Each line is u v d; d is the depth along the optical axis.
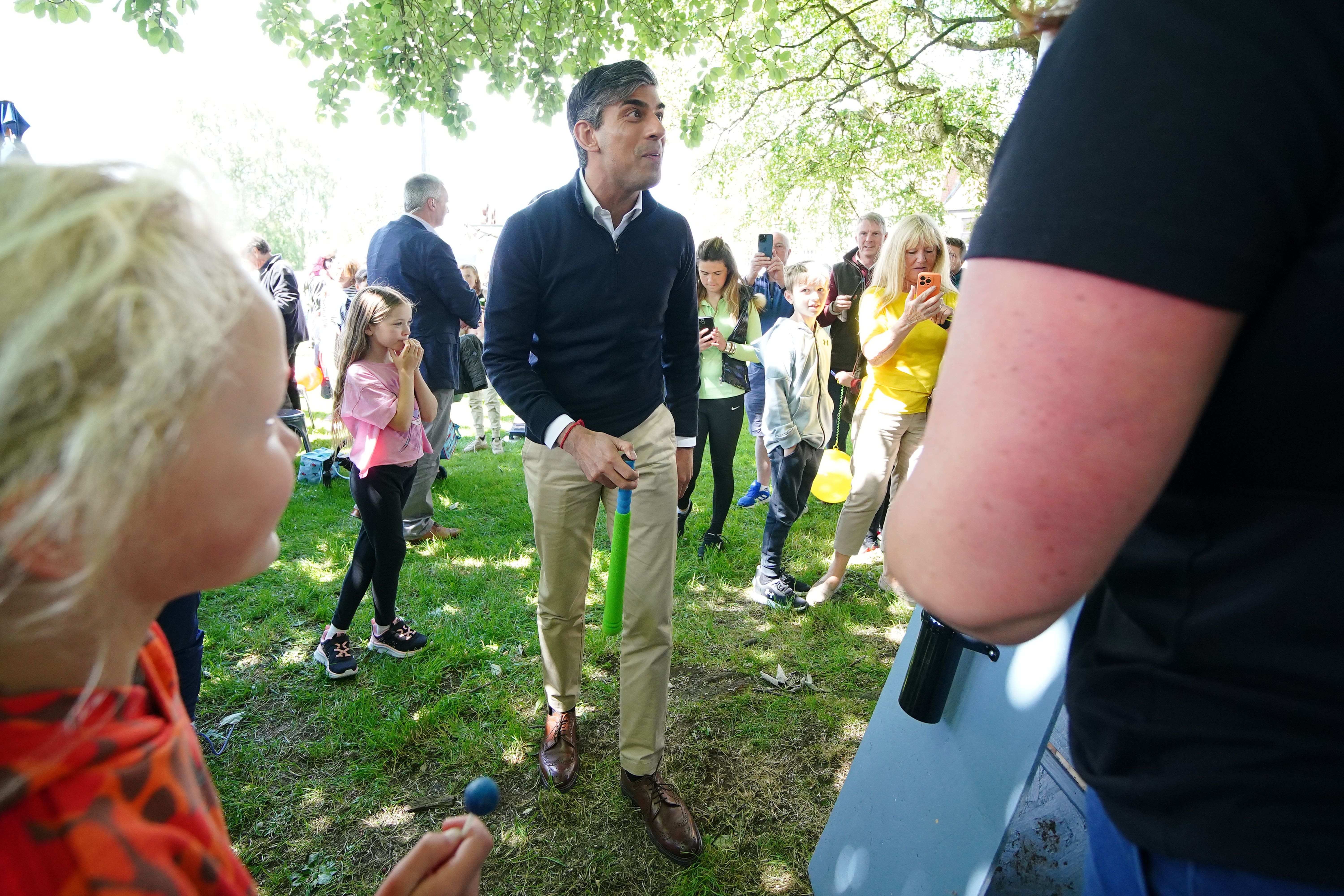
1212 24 0.43
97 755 0.41
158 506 0.41
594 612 3.38
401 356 2.69
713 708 2.69
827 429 3.55
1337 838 0.45
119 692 0.46
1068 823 1.42
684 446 2.35
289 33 4.31
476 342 5.39
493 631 3.18
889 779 1.65
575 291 1.96
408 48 4.40
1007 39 8.65
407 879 0.66
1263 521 0.47
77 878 0.39
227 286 0.42
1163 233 0.42
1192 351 0.43
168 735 0.47
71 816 0.39
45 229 0.37
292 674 2.88
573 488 2.07
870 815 1.67
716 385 3.88
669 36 4.93
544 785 2.27
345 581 2.79
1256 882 0.48
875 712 1.80
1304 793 0.46
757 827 2.14
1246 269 0.42
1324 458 0.44
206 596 3.48
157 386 0.37
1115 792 0.56
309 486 5.31
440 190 4.29
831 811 2.13
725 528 4.53
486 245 11.36
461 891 0.67
